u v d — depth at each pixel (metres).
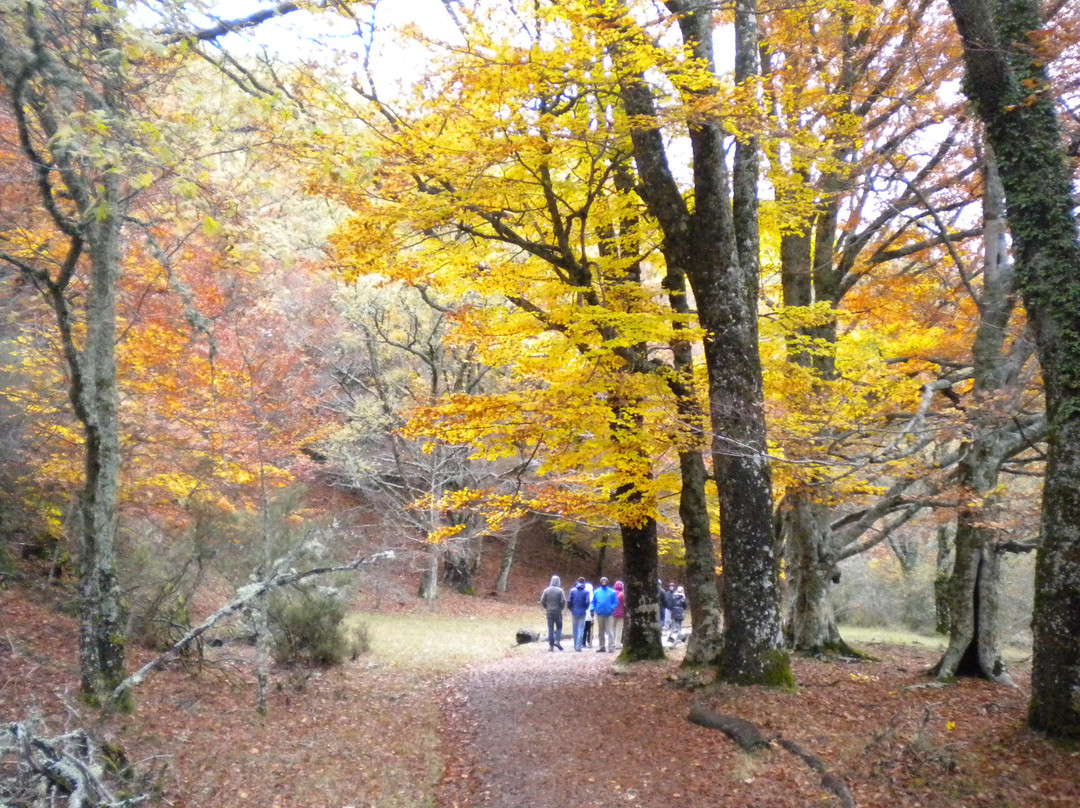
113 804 4.55
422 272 10.48
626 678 11.41
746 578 9.46
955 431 9.63
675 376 10.76
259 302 13.90
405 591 24.64
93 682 7.34
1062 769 6.28
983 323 9.92
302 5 7.75
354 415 21.09
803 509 13.41
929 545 24.45
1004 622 20.23
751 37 10.04
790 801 6.38
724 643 9.70
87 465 7.50
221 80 8.39
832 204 13.80
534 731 9.09
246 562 10.60
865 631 20.83
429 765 7.97
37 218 8.69
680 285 11.80
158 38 5.97
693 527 11.56
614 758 7.88
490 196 9.35
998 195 10.49
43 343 11.04
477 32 8.33
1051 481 7.02
